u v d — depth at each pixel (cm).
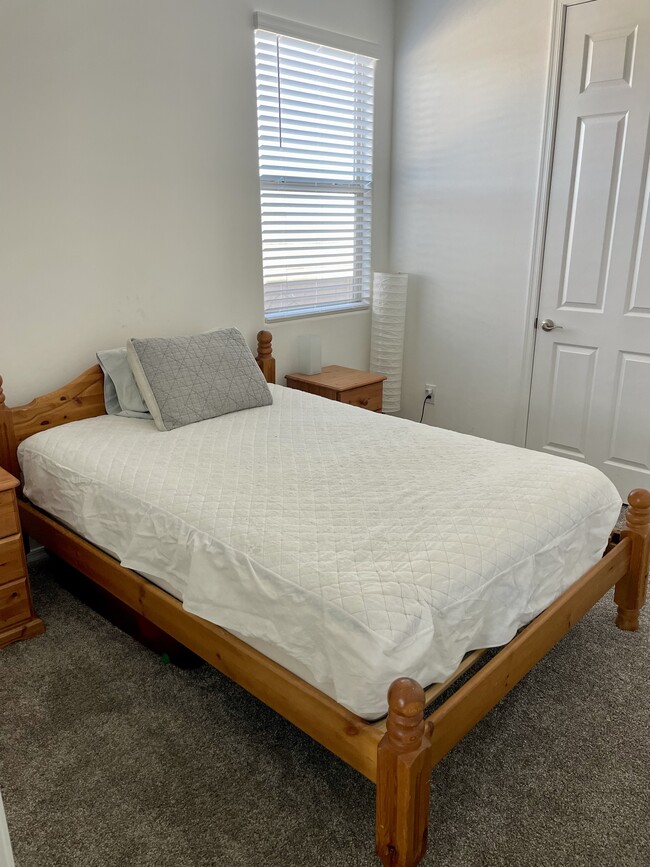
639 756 177
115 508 207
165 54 278
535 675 209
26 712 194
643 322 304
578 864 146
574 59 299
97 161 267
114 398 279
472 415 385
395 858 131
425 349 399
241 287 332
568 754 177
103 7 256
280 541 166
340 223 375
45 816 159
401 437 244
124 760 176
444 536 166
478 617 156
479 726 188
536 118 318
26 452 250
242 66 305
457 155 355
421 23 354
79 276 272
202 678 209
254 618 161
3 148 241
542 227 327
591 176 306
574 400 337
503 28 321
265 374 339
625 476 327
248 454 227
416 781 125
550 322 335
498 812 159
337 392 334
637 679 207
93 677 210
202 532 178
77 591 254
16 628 227
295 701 152
